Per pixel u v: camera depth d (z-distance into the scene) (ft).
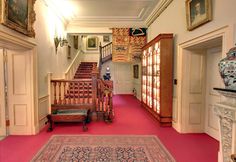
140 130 13.93
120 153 9.96
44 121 15.20
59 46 20.62
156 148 10.64
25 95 13.03
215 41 9.95
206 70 13.20
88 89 17.24
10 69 12.91
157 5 17.39
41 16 14.80
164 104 14.79
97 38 40.70
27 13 11.69
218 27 8.73
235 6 7.57
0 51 12.74
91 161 9.07
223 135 5.90
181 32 12.96
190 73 13.16
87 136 12.62
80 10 19.44
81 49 37.24
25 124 13.10
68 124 15.55
